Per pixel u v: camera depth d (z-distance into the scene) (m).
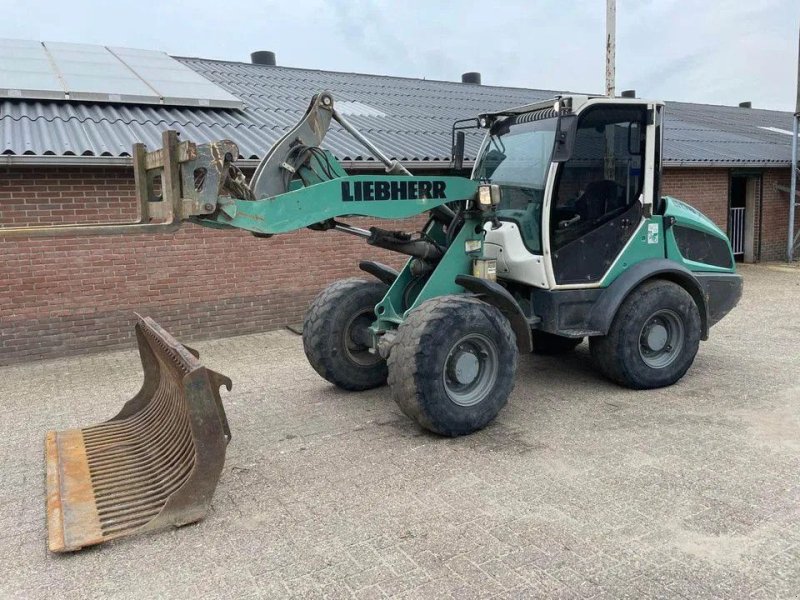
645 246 5.43
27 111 7.86
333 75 14.25
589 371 6.12
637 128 5.24
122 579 2.98
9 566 3.11
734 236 14.34
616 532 3.24
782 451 4.17
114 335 7.54
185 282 7.88
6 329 6.98
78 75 9.22
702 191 13.08
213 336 8.17
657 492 3.65
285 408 5.32
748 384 5.59
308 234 8.64
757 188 14.11
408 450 4.36
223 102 9.29
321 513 3.53
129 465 4.00
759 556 3.00
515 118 5.48
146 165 3.88
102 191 7.18
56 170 6.95
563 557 3.04
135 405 4.84
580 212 5.13
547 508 3.50
